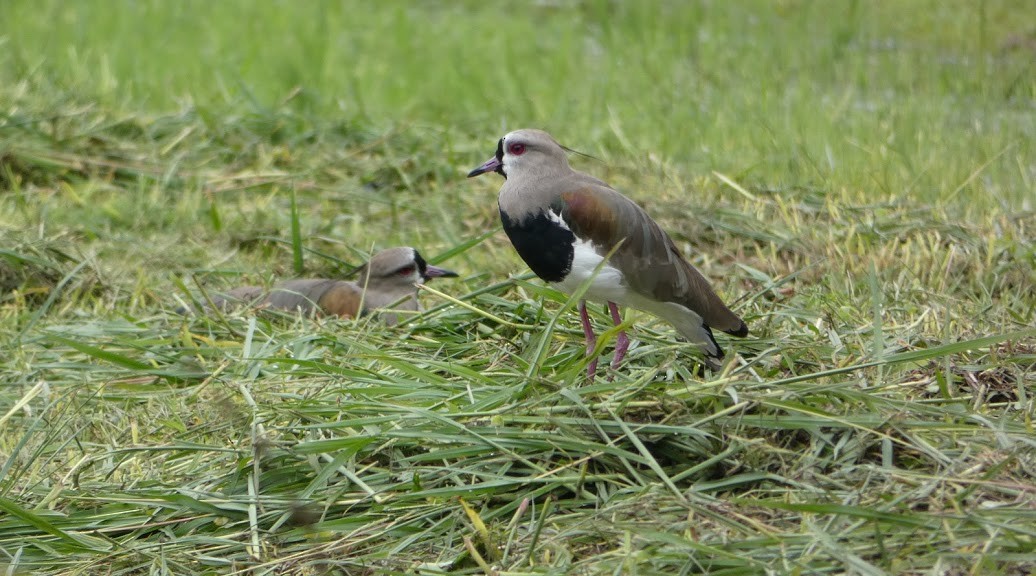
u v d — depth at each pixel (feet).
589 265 33.68
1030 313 36.55
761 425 28.55
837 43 77.61
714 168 57.31
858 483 27.25
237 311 40.78
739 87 71.46
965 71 72.54
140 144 57.31
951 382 31.09
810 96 68.90
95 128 57.06
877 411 28.99
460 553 26.37
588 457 28.27
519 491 28.48
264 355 36.27
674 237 48.67
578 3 95.50
